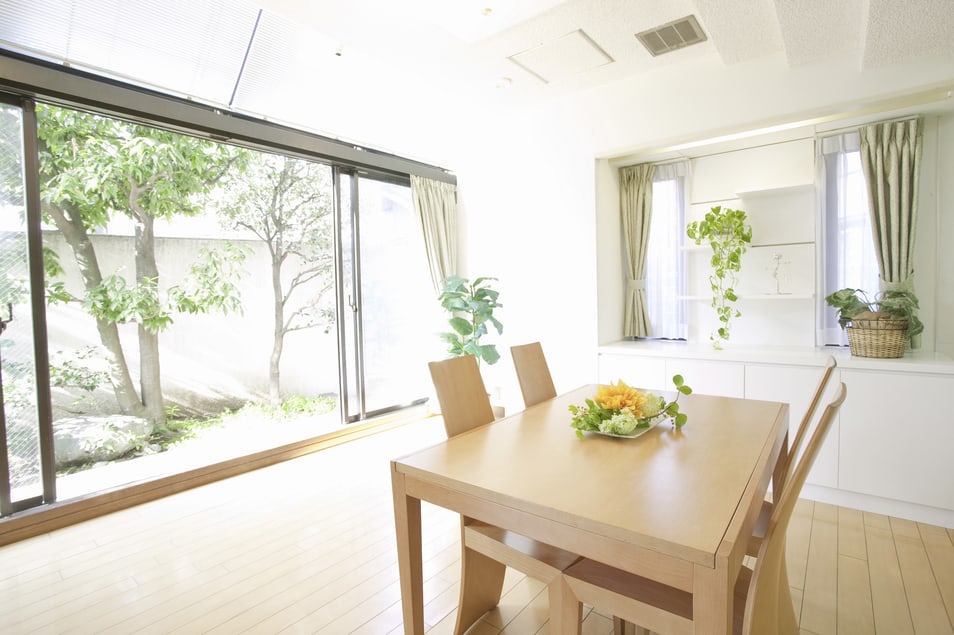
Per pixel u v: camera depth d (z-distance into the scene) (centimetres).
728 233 330
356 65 346
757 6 234
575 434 179
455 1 236
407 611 159
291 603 196
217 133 316
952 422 239
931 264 288
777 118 286
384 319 445
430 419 470
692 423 187
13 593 204
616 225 391
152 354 415
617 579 134
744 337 354
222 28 295
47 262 355
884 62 249
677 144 332
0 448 248
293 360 509
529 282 408
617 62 309
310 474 336
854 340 273
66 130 365
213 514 276
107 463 381
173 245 427
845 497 271
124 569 221
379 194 438
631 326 393
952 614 181
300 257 511
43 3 243
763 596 111
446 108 392
